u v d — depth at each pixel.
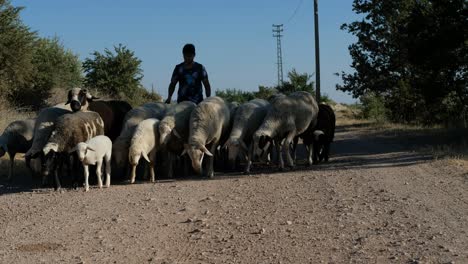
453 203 8.73
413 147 17.30
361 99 39.56
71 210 9.09
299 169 13.09
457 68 23.56
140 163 13.80
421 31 23.00
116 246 6.99
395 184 10.49
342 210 8.45
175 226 7.92
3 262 6.42
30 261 6.44
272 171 12.98
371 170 12.34
